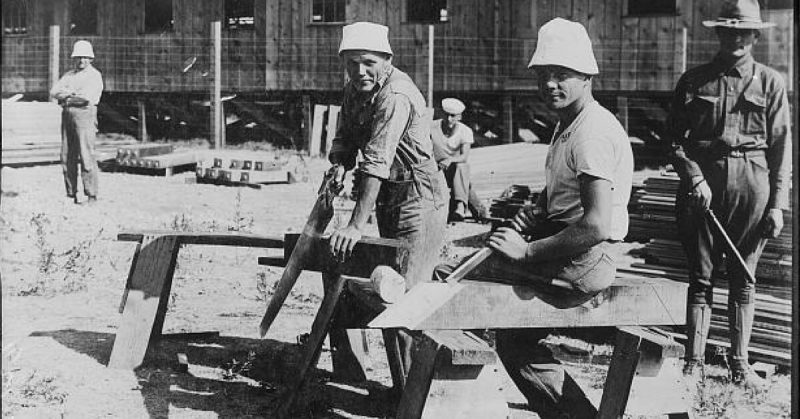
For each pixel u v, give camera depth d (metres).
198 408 5.26
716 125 6.24
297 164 15.74
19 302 7.46
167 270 6.12
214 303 7.82
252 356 6.06
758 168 6.20
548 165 4.31
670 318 4.34
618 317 4.28
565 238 4.06
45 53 18.17
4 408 5.07
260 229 10.66
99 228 10.56
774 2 11.59
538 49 4.20
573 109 4.23
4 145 13.86
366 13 17.48
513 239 4.19
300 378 5.07
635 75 15.82
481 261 4.21
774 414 5.42
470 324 4.11
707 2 15.45
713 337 6.68
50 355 6.10
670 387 4.27
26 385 5.44
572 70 4.14
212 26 17.59
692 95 6.30
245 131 18.41
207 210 11.88
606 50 15.98
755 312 6.43
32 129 14.55
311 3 17.67
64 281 8.21
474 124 17.34
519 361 4.48
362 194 5.06
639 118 16.06
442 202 5.51
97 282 8.41
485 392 3.92
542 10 16.55
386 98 5.17
